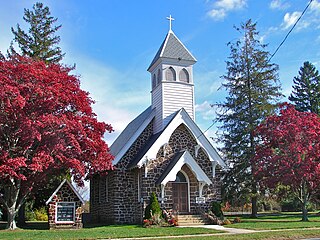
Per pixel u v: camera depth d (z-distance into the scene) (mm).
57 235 20141
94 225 29875
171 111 32656
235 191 37281
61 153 23000
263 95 36719
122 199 30859
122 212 30609
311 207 45281
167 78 33281
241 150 36875
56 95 22625
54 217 26031
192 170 29188
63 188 26703
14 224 25094
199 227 24328
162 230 22422
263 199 36625
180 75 33812
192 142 31266
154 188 29297
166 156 30234
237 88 37625
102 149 25266
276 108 36094
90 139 24859
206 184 30234
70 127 22531
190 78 33969
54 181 32062
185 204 29781
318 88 60000
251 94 36719
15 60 23938
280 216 35500
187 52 34344
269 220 29688
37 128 21781
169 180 28094
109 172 32812
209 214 28297
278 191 34531
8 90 20656
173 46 34219
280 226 23344
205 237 18391
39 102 22500
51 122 21750
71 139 22562
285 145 28781
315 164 26969
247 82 37719
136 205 30641
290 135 28250
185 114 31125
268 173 28984
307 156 27359
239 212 49125
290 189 31812
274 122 29594
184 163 28953
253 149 36031
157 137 30203
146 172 29281
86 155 24906
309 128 28031
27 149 22812
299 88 61500
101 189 35562
